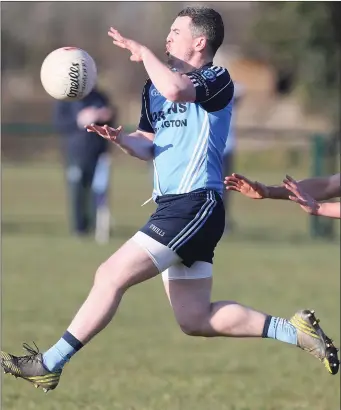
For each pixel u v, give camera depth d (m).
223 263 50.03
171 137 20.39
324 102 101.00
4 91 178.12
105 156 56.50
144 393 25.80
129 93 175.00
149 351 31.05
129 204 85.62
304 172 123.56
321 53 94.88
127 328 34.56
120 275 19.67
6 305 37.75
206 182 20.27
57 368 19.72
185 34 20.69
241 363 29.69
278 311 37.09
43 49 184.12
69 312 36.50
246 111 153.88
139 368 28.72
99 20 178.75
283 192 22.86
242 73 156.75
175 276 20.81
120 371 28.30
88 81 20.95
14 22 182.88
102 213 57.09
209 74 20.05
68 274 45.31
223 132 20.53
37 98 165.62
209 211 20.14
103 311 19.64
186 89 19.47
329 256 53.38
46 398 25.08
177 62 20.80
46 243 56.12
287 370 28.81
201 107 20.25
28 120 158.25
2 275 44.84
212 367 29.06
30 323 34.34
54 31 182.25
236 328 20.80
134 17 171.50
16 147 149.00
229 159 54.16
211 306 21.02
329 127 107.19
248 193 22.75
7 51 186.88
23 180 111.25
